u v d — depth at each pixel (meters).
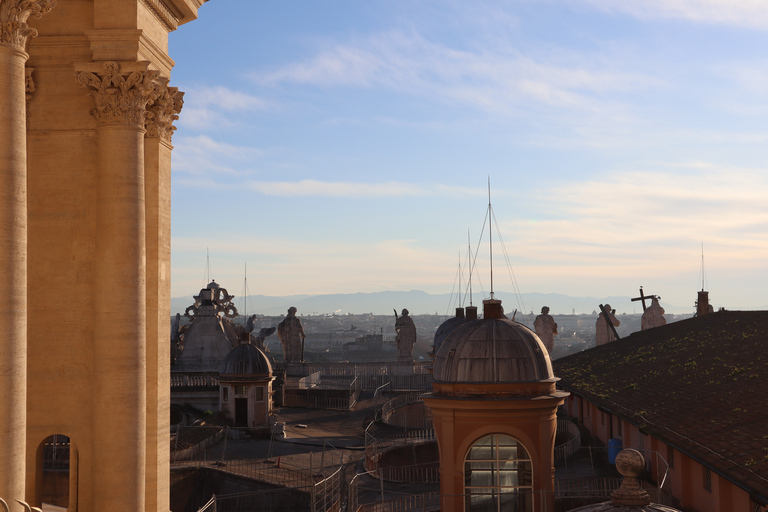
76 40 18.02
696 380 35.41
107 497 16.66
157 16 18.84
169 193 19.73
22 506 12.88
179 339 74.12
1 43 13.11
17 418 12.95
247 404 57.78
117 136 17.30
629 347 55.44
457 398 28.23
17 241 13.07
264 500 38.44
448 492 28.25
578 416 53.38
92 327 17.91
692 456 25.02
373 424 60.19
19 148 13.23
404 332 80.88
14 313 12.95
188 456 46.69
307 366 80.25
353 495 32.34
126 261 17.05
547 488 28.11
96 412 16.88
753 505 23.31
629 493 11.95
